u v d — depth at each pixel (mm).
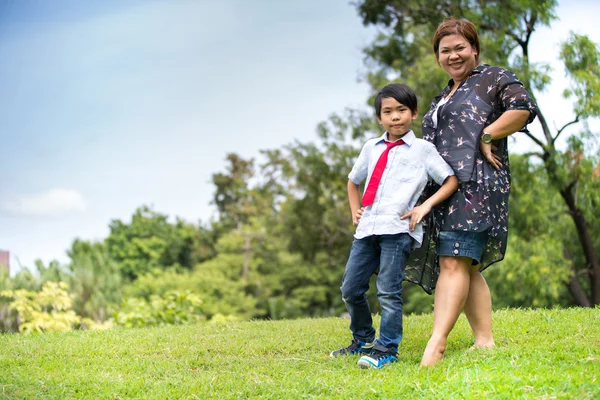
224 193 42094
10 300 11281
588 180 14133
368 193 4164
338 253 25969
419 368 3859
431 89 15422
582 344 4066
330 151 22719
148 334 5629
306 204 24234
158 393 3672
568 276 15164
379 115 4223
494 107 4145
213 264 31859
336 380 3771
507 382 3383
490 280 15047
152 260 39188
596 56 13930
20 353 4887
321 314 29891
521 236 15016
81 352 4863
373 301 23047
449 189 4043
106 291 13477
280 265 31469
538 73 13836
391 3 17375
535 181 14641
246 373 4098
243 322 6320
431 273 4324
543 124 14500
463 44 4258
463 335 4887
